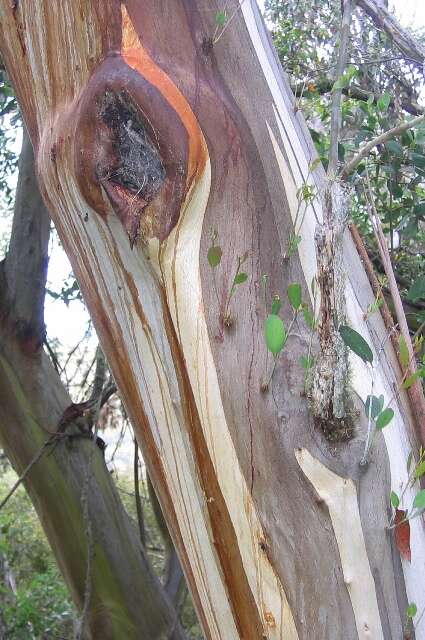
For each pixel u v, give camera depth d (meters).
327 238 0.64
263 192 0.73
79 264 0.79
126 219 0.68
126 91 0.68
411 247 1.62
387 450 0.70
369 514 0.67
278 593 0.68
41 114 0.82
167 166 0.67
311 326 0.66
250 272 0.70
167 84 0.69
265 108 0.78
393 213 1.42
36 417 1.71
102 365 1.96
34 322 1.70
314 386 0.66
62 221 0.79
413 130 1.30
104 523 1.73
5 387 1.70
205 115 0.70
